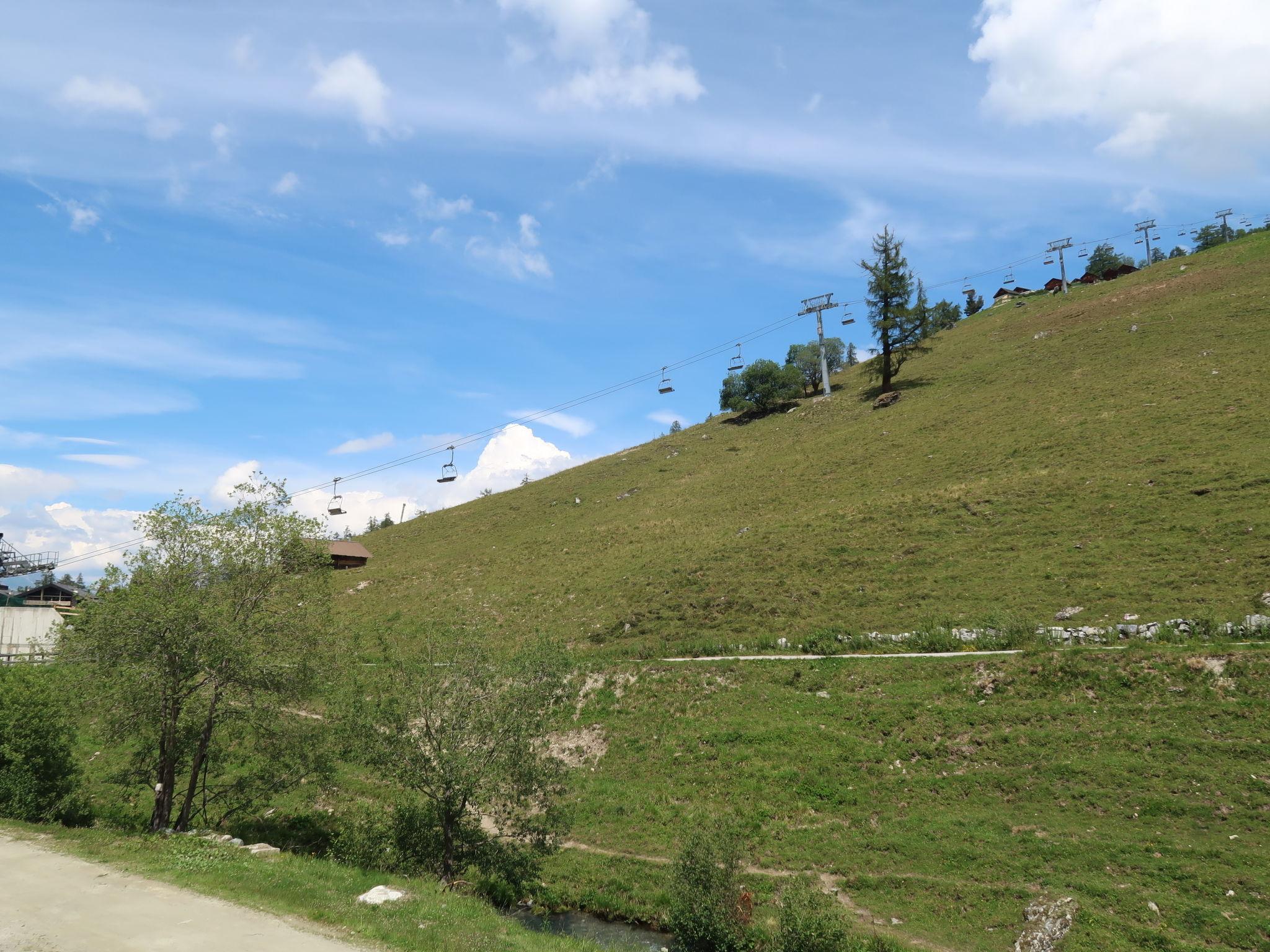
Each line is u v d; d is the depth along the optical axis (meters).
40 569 86.38
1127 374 76.12
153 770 30.84
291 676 30.64
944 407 89.62
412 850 26.58
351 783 38.19
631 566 65.38
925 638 38.97
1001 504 54.69
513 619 60.41
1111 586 39.78
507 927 19.70
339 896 19.55
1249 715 26.70
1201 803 24.14
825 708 35.19
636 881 26.95
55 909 16.97
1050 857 23.78
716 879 22.41
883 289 107.06
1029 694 31.66
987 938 21.28
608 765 35.84
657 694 40.34
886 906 23.52
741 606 50.12
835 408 111.38
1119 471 54.06
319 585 32.62
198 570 30.59
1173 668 29.86
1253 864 21.41
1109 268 167.50
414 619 65.56
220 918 16.95
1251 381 62.94
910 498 61.47
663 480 103.31
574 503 103.44
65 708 30.25
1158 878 21.86
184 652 28.53
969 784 28.30
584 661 46.44
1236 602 34.75
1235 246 119.19
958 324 143.88
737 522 73.25
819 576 52.00
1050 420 70.94
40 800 29.95
